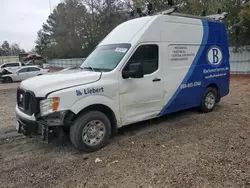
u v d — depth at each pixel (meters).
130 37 5.00
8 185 3.31
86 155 4.21
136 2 20.61
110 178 3.36
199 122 5.83
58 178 3.45
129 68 4.70
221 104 7.82
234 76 17.25
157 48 5.20
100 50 5.41
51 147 4.62
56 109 3.89
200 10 16.88
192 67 6.00
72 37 48.16
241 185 3.03
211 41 6.48
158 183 3.15
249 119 5.92
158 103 5.36
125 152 4.21
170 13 5.58
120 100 4.67
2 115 7.38
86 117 4.22
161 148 4.31
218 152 4.01
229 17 16.77
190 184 3.09
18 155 4.30
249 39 17.42
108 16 39.03
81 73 4.59
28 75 22.61
